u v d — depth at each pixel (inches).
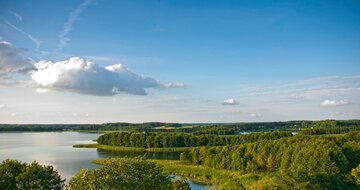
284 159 4128.9
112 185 1601.9
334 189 2442.2
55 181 2003.0
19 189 1877.5
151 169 1723.7
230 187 3408.0
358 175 2807.6
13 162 2012.8
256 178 3523.6
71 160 5590.6
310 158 3570.4
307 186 2203.5
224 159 4803.2
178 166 4926.2
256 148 4785.9
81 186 1625.2
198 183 3986.2
